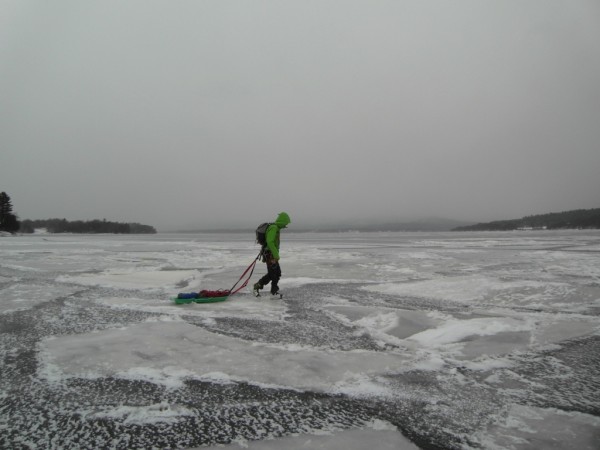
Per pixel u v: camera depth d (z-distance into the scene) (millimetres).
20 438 2521
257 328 5270
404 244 36969
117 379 3494
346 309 6539
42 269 13164
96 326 5344
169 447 2430
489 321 5488
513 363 3912
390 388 3297
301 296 7879
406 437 2527
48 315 6055
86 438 2529
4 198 91062
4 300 7367
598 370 3719
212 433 2598
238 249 28219
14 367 3779
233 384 3387
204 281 10195
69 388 3301
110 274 11672
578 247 26641
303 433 2590
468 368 3768
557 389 3271
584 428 2629
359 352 4234
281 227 7887
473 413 2852
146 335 4879
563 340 4695
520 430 2605
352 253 21906
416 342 4656
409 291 8352
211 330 5156
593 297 7434
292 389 3281
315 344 4535
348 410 2910
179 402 3047
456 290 8344
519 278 9984
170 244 39281
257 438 2531
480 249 25375
